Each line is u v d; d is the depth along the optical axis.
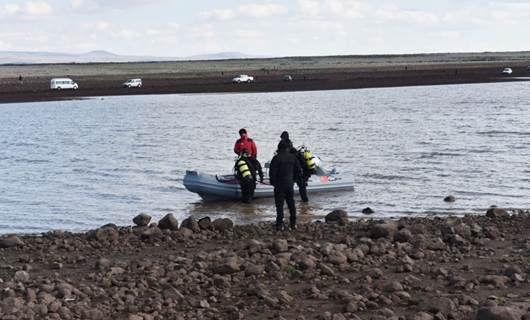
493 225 18.31
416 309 10.48
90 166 35.62
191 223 18.70
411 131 48.69
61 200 26.70
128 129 55.78
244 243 16.69
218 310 10.90
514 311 9.30
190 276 12.82
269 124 57.41
